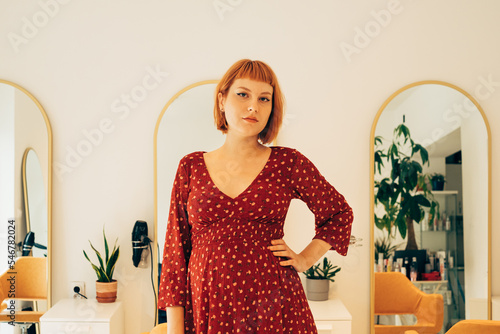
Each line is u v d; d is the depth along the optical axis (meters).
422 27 3.13
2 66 3.13
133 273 3.11
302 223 3.09
